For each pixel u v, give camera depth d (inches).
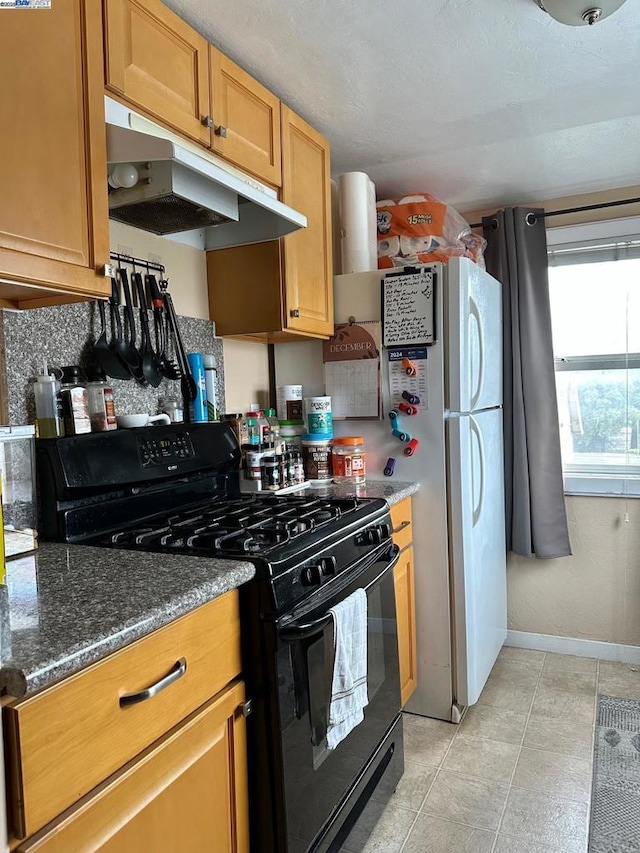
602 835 65.1
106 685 34.5
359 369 90.7
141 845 36.6
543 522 109.1
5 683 29.1
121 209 63.0
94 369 62.4
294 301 80.5
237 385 90.7
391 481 88.2
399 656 80.4
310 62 67.1
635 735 83.8
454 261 84.4
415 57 66.0
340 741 55.6
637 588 108.0
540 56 66.0
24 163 42.4
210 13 58.4
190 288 80.0
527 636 115.9
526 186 106.7
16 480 53.0
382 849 63.9
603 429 111.5
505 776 75.6
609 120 81.7
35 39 43.2
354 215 93.3
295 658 49.9
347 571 59.7
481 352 93.2
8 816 29.2
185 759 40.7
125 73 51.1
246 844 47.7
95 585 42.2
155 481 64.2
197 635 42.5
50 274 44.6
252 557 48.5
